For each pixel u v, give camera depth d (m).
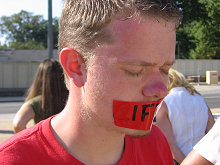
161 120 2.39
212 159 1.45
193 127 2.34
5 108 12.01
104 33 0.84
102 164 1.04
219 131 1.47
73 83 0.96
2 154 0.96
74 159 0.98
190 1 19.66
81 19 0.88
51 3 11.42
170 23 0.85
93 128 0.97
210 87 19.97
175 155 2.30
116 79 0.84
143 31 0.81
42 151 0.99
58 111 2.50
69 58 0.93
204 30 31.86
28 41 61.03
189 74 25.84
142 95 0.87
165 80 0.93
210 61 26.06
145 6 0.80
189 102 2.40
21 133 1.08
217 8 26.42
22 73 18.00
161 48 0.83
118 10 0.82
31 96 2.59
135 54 0.82
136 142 1.23
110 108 0.87
